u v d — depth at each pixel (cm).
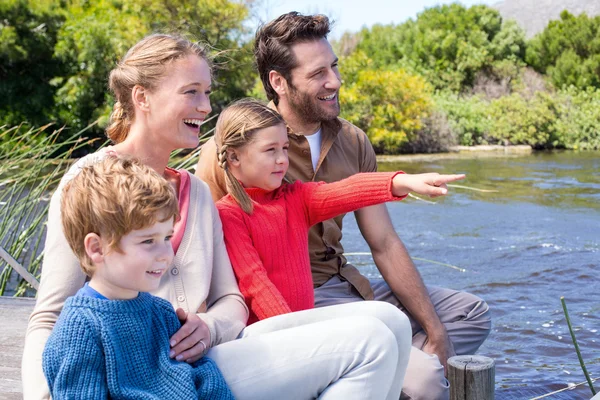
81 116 2008
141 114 221
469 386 241
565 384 409
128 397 170
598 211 988
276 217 255
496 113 2214
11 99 2017
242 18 1900
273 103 312
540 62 2959
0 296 350
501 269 692
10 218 427
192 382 178
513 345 479
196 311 213
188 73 219
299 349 192
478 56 2753
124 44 1944
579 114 2222
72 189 175
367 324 192
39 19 2039
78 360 166
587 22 2933
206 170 280
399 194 247
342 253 313
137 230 170
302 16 299
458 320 313
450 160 1775
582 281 642
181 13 1919
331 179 304
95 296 175
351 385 190
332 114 297
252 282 240
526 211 998
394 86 2006
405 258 307
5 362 268
